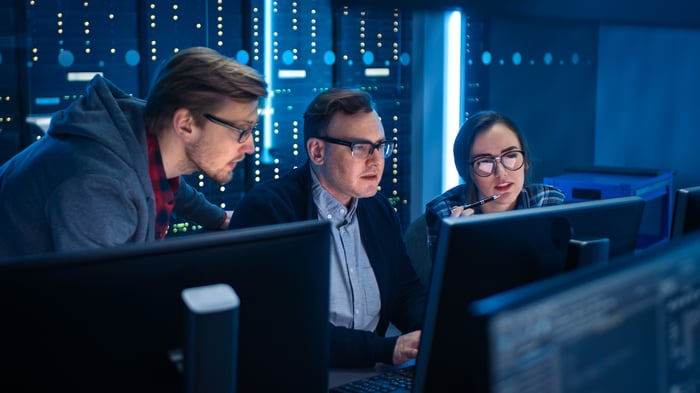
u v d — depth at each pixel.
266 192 1.99
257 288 1.15
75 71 5.69
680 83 6.05
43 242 1.67
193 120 1.72
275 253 1.16
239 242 1.13
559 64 6.38
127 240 1.70
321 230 1.22
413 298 2.11
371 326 2.03
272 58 5.55
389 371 1.75
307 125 2.00
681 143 6.12
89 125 1.69
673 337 1.04
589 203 1.48
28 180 1.67
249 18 5.40
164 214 1.86
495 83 6.46
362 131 1.92
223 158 1.77
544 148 6.70
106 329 1.02
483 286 1.30
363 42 5.39
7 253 1.69
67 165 1.64
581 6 4.40
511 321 0.80
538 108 6.61
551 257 1.40
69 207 1.61
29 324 0.97
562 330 0.86
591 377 0.90
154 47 5.30
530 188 2.36
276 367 1.19
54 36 5.68
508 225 1.32
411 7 3.31
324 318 1.24
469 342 1.32
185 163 1.80
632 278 0.95
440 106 5.18
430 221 2.35
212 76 1.70
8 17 5.80
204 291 1.04
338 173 1.94
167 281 1.07
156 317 1.06
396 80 5.18
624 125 6.35
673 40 6.01
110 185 1.64
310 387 1.24
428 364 1.30
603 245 1.42
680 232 1.74
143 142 1.74
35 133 6.08
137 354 1.05
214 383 1.01
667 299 1.02
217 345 1.00
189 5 5.25
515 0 3.96
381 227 2.08
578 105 6.50
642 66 6.21
